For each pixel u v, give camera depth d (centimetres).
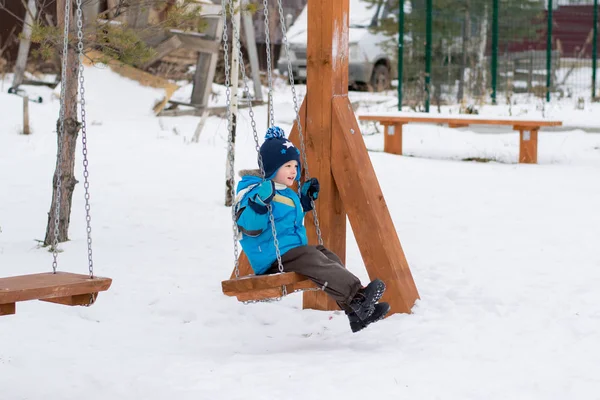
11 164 1522
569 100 2659
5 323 668
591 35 3106
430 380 521
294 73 2733
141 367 569
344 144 705
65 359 587
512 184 1437
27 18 2172
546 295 743
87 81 2183
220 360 584
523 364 552
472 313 692
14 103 2080
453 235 1033
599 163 1717
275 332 668
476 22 2605
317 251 596
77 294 496
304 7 3008
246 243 609
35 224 1109
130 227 1091
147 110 2188
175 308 725
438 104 2348
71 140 982
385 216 718
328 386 512
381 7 2753
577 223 1095
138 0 998
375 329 655
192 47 2138
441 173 1565
